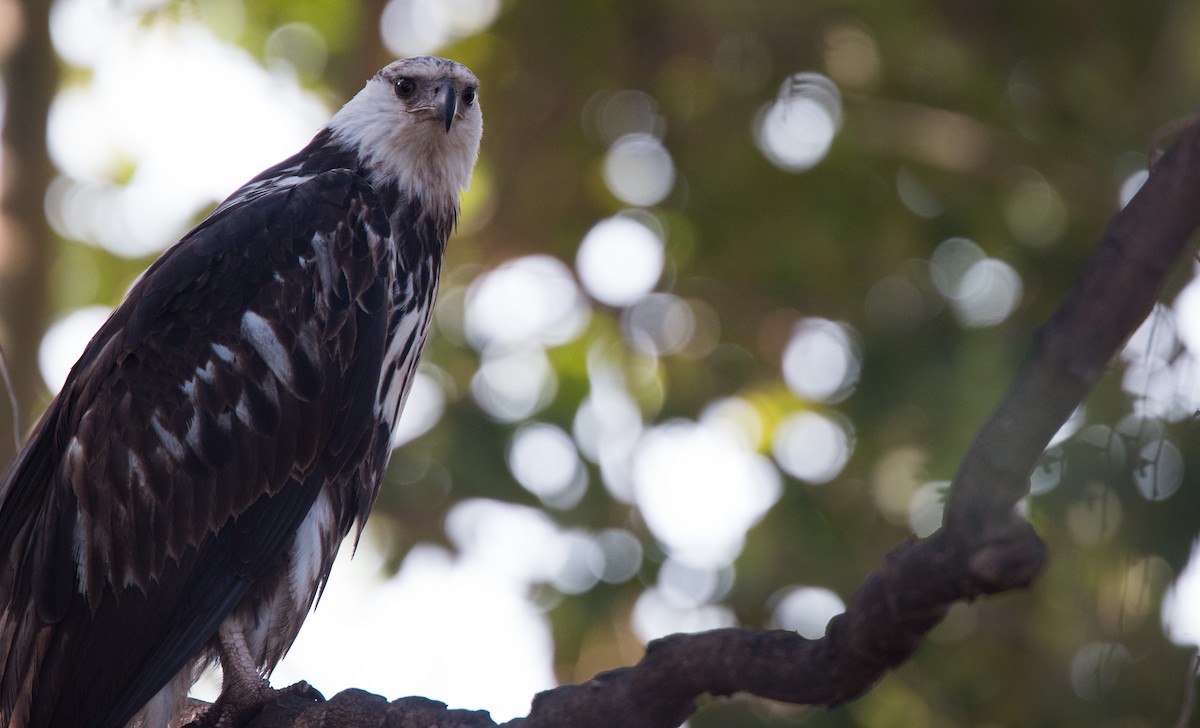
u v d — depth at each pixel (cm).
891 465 1335
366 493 832
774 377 1477
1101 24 1349
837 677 459
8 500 754
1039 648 1243
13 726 730
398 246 855
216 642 779
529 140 1444
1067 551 912
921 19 1313
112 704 725
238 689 720
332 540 804
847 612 452
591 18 1385
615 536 1384
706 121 1426
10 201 1329
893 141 1371
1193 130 396
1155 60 1324
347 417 796
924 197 1395
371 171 877
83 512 734
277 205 806
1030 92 1362
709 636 491
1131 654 750
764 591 1341
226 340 766
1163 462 607
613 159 1455
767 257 1404
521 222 1471
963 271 1388
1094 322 399
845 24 1322
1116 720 852
